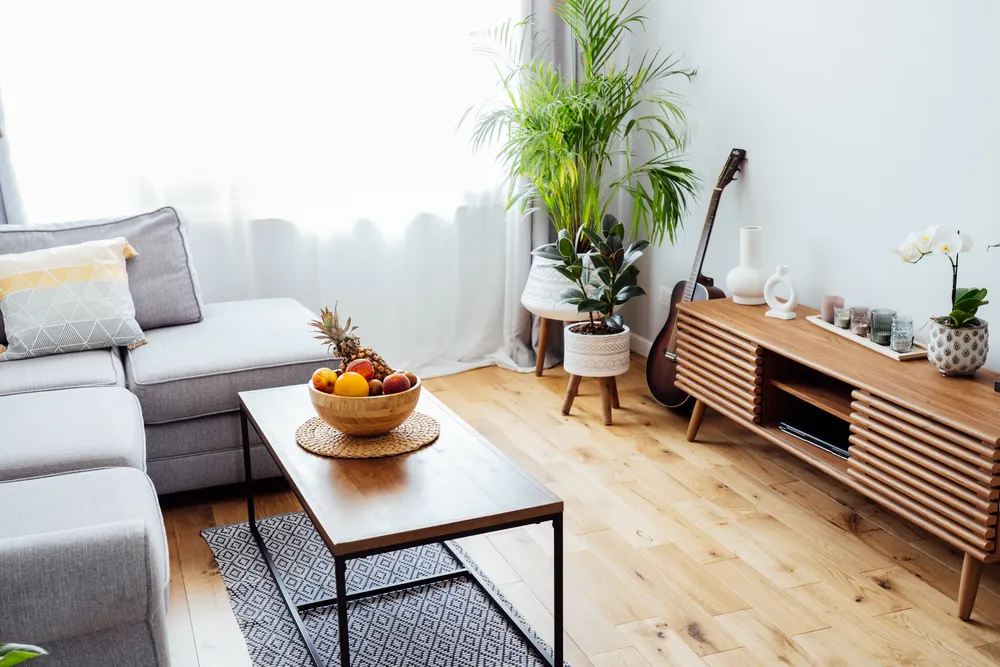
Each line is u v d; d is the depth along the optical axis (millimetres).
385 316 4266
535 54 4180
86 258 3184
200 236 3891
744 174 3637
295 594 2463
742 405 3121
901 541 2695
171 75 3713
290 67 3865
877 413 2508
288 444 2305
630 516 2873
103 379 2877
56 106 3600
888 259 3023
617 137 4395
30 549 1707
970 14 2631
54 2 3529
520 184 4254
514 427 3637
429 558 2648
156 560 1793
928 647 2195
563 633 2203
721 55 3684
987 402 2354
